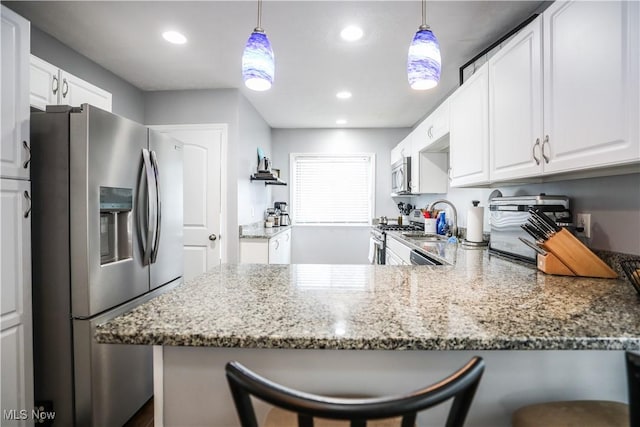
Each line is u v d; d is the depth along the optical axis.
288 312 0.87
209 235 3.26
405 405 0.45
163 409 0.88
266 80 1.34
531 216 1.45
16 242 1.34
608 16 1.02
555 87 1.27
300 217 4.93
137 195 1.76
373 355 0.85
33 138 1.43
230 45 2.33
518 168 1.52
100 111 1.49
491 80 1.75
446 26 2.06
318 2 1.82
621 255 1.29
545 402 0.83
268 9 1.89
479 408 0.85
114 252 1.67
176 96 3.27
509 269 1.49
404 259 2.78
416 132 3.41
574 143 1.17
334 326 0.77
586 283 1.21
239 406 0.51
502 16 1.95
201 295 1.03
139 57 2.54
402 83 3.02
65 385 1.45
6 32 1.33
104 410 1.52
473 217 2.47
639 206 1.23
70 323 1.44
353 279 1.28
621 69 0.98
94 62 2.62
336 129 4.83
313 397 0.47
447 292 1.08
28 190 1.39
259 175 3.70
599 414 0.76
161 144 2.02
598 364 0.85
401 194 4.04
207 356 0.87
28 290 1.38
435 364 0.84
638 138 0.93
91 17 1.99
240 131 3.29
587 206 1.47
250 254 3.27
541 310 0.89
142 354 1.82
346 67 2.67
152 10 1.91
